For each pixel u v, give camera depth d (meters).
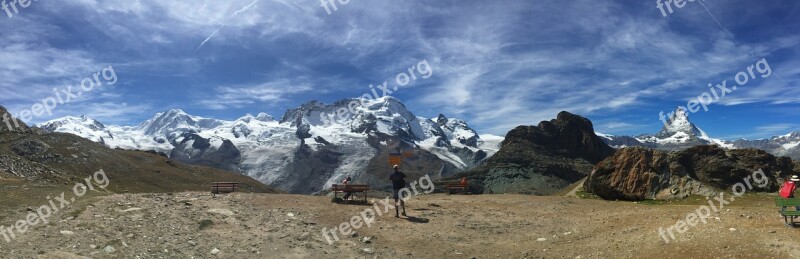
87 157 103.94
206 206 22.73
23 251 14.23
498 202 27.92
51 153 97.25
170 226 18.86
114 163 108.62
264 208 23.11
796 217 16.94
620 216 21.52
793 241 14.20
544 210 24.91
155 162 131.38
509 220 22.02
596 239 17.78
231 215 21.17
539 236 19.00
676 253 14.79
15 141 96.81
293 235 18.50
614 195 31.94
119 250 15.40
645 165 31.27
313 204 25.09
